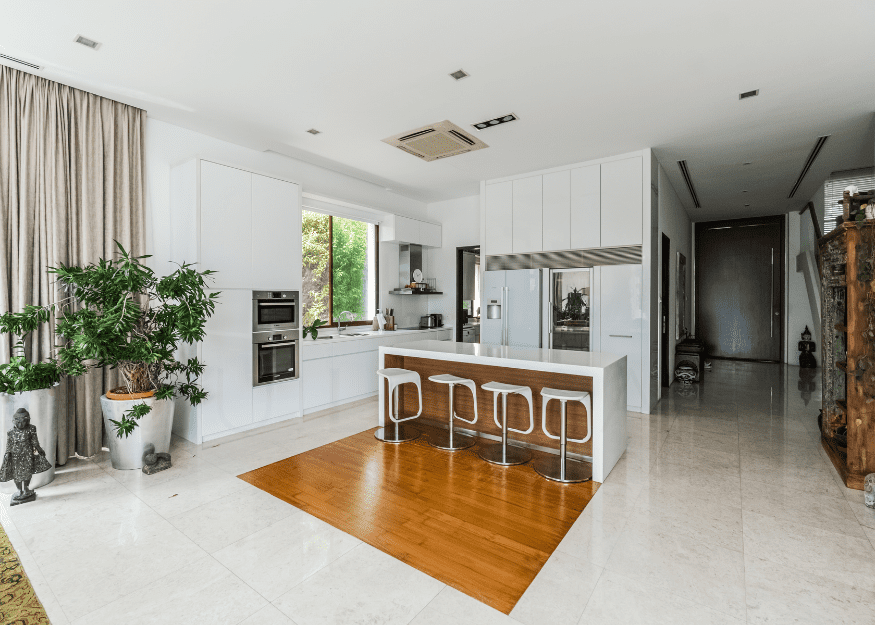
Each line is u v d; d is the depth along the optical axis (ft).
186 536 7.57
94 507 8.64
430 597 6.04
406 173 18.76
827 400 11.95
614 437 10.73
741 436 13.10
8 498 9.02
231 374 13.09
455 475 10.27
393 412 14.70
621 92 11.24
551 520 8.14
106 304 10.18
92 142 11.43
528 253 18.45
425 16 8.16
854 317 9.40
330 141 14.82
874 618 5.55
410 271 22.49
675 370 22.24
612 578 6.43
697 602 5.89
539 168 17.93
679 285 24.25
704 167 18.02
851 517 8.16
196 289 10.98
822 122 13.16
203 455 11.51
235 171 13.23
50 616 5.66
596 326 16.70
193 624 5.53
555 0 7.68
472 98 11.59
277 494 9.23
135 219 12.35
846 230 9.51
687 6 7.86
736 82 10.69
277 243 14.44
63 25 8.41
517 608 5.82
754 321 29.53
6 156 10.12
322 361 16.19
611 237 16.37
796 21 8.27
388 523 8.04
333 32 8.68
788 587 6.18
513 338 18.49
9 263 10.25
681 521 8.07
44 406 9.67
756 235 29.37
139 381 10.75
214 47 9.22
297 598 6.01
